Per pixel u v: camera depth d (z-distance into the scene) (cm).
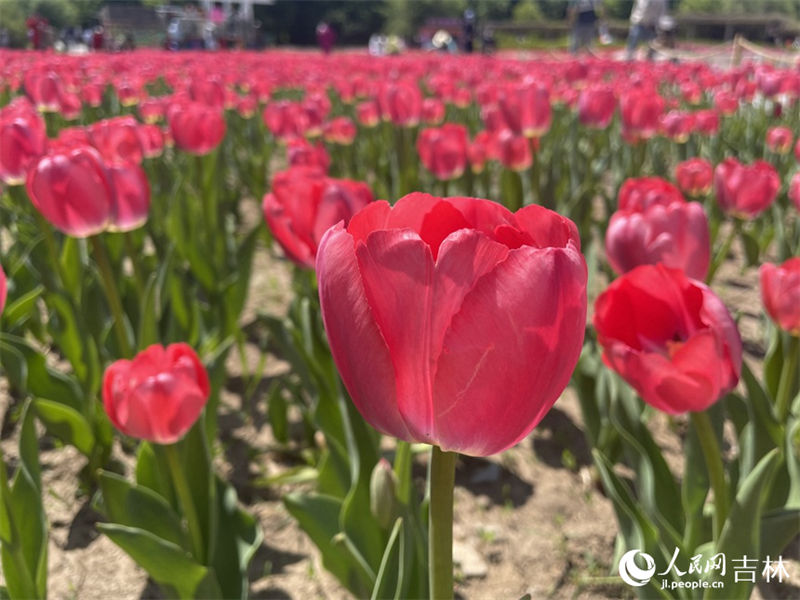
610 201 96
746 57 403
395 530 34
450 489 20
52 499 59
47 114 131
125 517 43
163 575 39
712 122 127
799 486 42
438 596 21
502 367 16
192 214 78
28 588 38
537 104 89
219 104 125
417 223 19
